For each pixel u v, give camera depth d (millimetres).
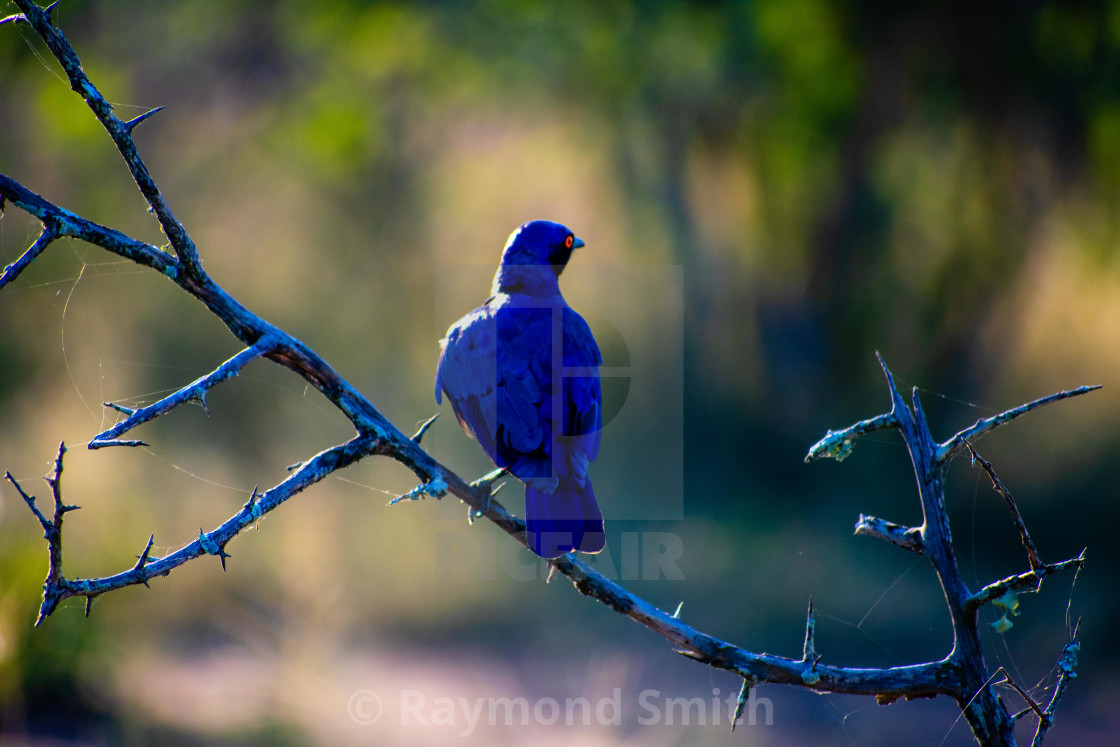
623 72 17891
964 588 3816
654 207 19047
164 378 14680
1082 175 16562
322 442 14898
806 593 13336
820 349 17469
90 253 15219
